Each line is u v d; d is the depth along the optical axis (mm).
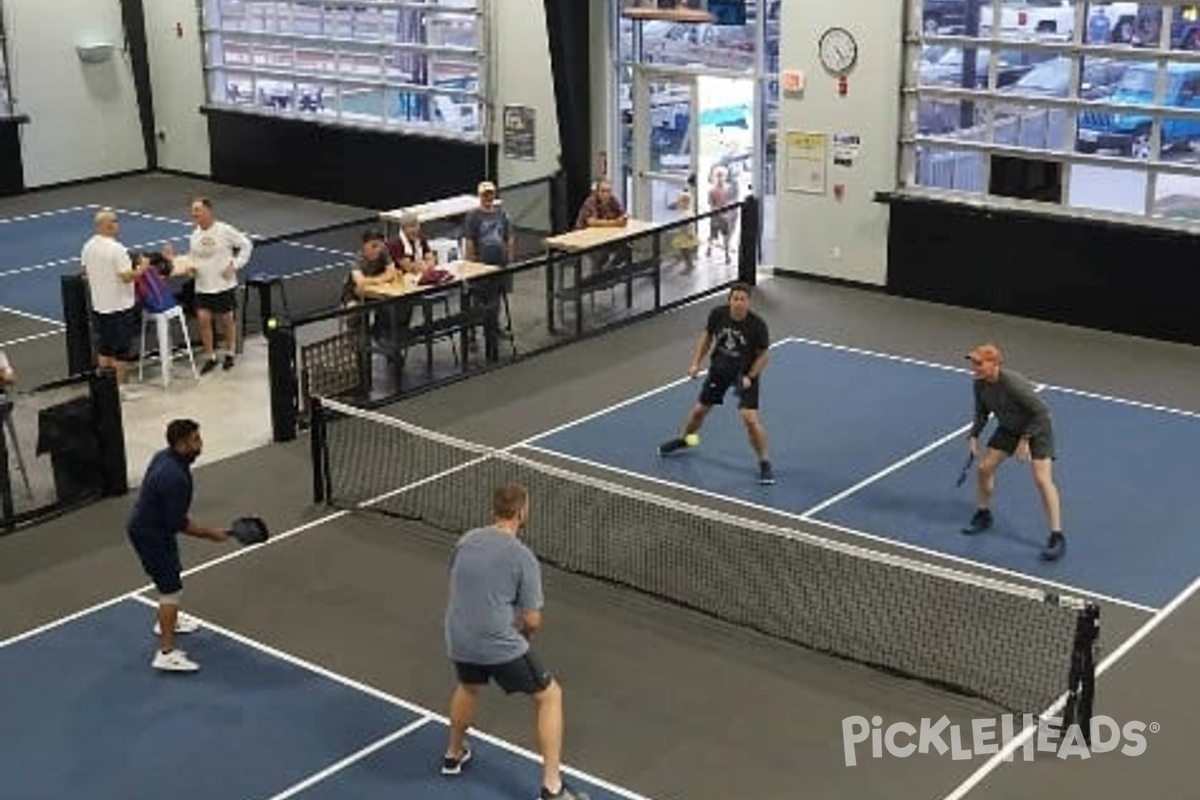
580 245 17484
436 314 16328
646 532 12297
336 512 12758
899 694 9828
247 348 17328
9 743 9422
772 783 8898
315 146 25172
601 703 9781
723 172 21297
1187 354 16766
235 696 9930
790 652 10383
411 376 16141
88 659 10453
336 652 10484
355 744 9336
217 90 26625
